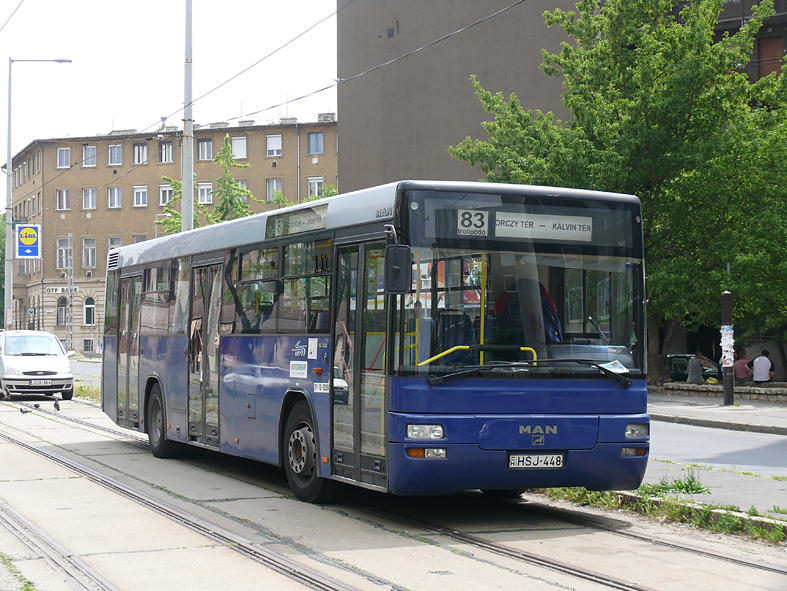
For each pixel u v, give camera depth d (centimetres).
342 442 928
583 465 860
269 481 1192
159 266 1482
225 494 1066
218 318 1243
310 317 1005
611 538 813
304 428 1012
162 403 1420
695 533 836
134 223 7594
